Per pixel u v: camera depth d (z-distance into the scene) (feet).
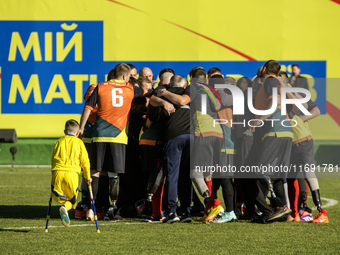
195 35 187.21
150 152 88.58
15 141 178.70
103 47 188.44
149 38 187.93
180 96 86.99
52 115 189.67
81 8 188.24
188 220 88.02
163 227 83.30
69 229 80.94
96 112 90.99
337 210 103.96
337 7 186.39
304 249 67.97
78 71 188.85
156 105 86.99
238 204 97.66
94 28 188.44
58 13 188.44
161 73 100.17
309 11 186.70
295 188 90.94
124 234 77.00
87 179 79.20
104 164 88.69
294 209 91.09
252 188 88.48
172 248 67.87
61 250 66.18
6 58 188.44
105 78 189.16
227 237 75.25
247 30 186.70
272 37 186.70
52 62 189.06
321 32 186.50
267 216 87.92
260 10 186.80
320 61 186.80
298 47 186.91
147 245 69.51
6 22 188.14
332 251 66.95
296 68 174.70
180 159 87.92
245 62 187.01
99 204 92.89
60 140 79.71
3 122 189.06
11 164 194.49
